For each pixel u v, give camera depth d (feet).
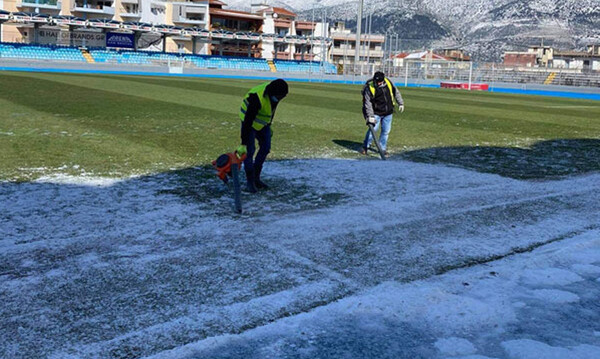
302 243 16.20
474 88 177.78
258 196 22.16
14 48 174.29
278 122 49.62
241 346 10.37
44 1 225.56
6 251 15.06
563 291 13.28
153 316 11.46
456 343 10.73
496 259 15.42
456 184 25.40
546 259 15.49
